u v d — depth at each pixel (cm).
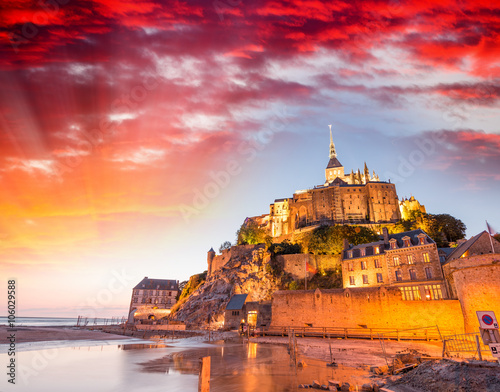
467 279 3453
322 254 9244
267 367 2439
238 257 10262
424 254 5331
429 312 3988
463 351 2598
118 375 2214
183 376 2169
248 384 1850
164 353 3425
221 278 9612
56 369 2470
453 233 8531
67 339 5541
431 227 8688
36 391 1798
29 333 6028
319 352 3238
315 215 12044
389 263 5719
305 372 2227
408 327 4088
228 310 6519
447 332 3797
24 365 2714
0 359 3038
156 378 2105
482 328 1678
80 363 2767
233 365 2544
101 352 3609
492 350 1571
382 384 1800
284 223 13050
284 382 1906
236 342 4612
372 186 11625
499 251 4172
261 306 6109
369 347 3503
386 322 4269
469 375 1538
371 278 6003
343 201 11769
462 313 3684
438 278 5038
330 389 1705
